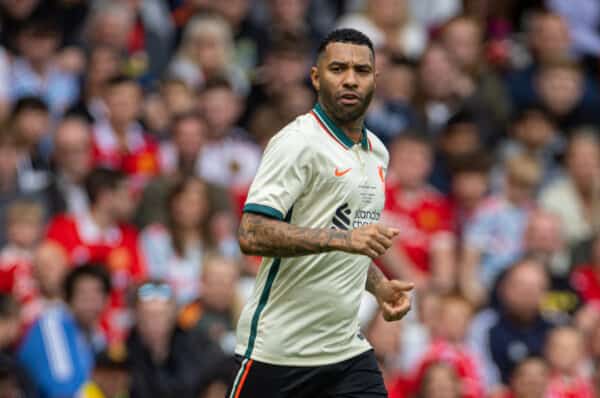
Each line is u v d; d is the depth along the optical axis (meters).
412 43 52.78
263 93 48.09
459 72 50.16
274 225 19.75
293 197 20.22
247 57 51.22
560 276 42.12
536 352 38.81
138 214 40.22
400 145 42.84
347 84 20.41
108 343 36.59
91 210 38.69
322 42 20.91
